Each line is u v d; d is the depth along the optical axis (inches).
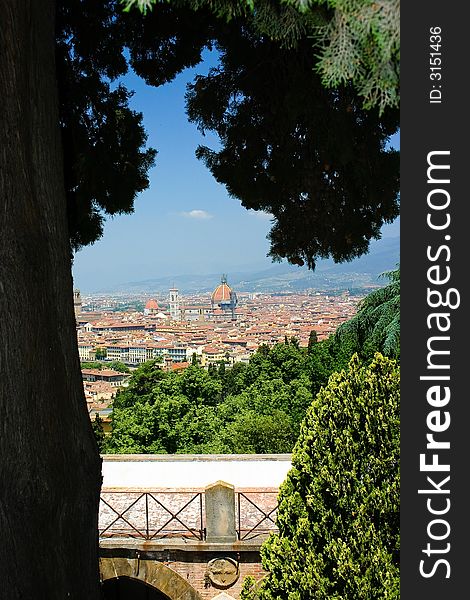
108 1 260.7
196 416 987.3
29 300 159.8
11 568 157.2
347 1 101.6
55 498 167.2
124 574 417.7
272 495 462.9
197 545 413.1
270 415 1020.5
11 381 156.9
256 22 123.6
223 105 269.3
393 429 251.1
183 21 265.4
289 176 267.3
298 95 229.5
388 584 235.9
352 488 249.8
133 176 294.7
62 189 178.4
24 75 159.8
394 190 253.6
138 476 511.8
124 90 283.1
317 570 250.5
